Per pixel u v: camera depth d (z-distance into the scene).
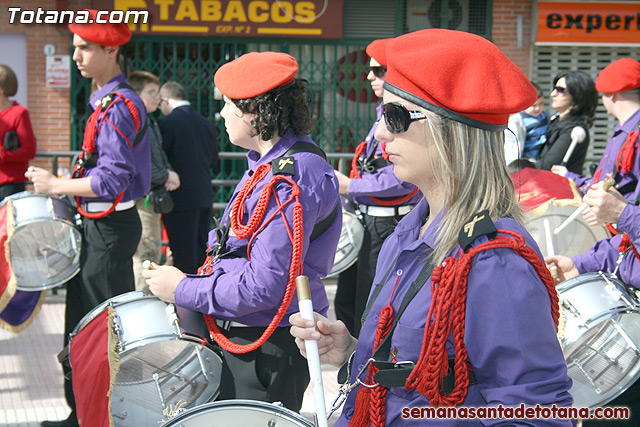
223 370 2.72
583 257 3.16
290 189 2.54
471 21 10.05
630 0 9.90
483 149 1.57
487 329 1.46
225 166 9.93
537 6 9.88
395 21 9.89
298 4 9.59
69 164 9.37
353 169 4.59
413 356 1.60
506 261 1.47
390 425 1.63
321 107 10.05
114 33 4.00
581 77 6.40
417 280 1.62
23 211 3.96
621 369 2.84
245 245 2.60
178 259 6.36
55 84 9.48
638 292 2.89
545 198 3.80
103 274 4.02
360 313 4.57
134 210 4.13
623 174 4.10
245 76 2.62
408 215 1.77
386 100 1.65
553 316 1.53
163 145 6.24
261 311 2.64
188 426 2.10
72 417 4.06
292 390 2.68
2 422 4.32
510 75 1.54
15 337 6.12
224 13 9.49
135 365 2.71
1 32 9.38
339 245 4.47
